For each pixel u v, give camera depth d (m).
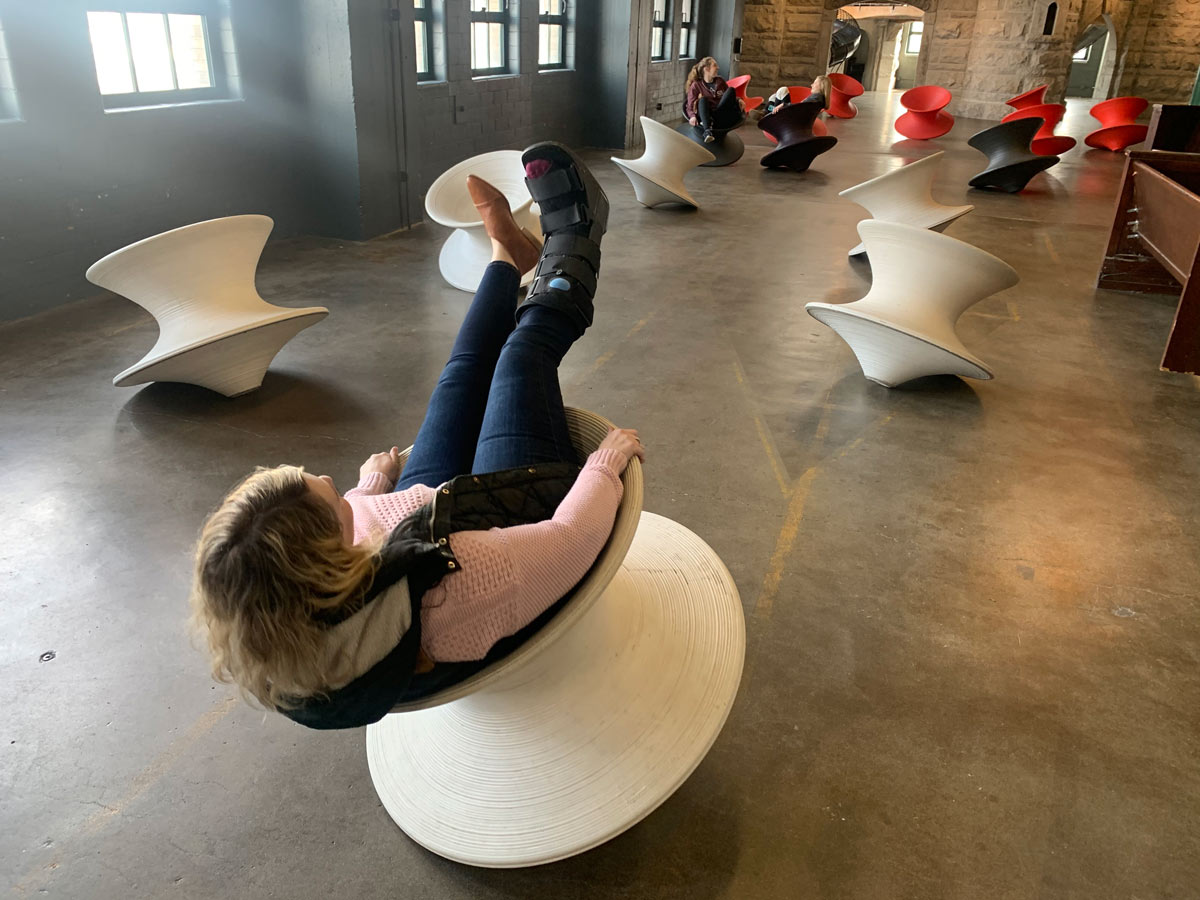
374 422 3.08
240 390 3.23
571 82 10.04
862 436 3.05
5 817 1.51
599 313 4.41
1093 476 2.79
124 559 2.24
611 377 3.56
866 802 1.57
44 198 4.23
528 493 1.21
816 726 1.74
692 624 1.54
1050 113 10.99
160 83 5.00
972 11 15.10
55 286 4.36
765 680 1.86
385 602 0.95
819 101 8.97
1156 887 1.41
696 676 1.46
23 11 3.97
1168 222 4.12
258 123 5.52
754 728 1.73
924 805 1.56
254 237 3.21
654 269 5.34
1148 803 1.57
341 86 5.55
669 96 12.28
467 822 1.38
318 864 1.44
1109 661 1.94
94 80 4.39
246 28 5.29
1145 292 4.98
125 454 2.79
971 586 2.21
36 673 1.84
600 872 1.43
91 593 2.10
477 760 1.42
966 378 3.61
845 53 21.03
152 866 1.42
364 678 0.96
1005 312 4.57
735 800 1.56
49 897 1.37
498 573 1.04
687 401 3.33
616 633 1.44
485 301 1.72
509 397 1.40
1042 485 2.73
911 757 1.67
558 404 1.46
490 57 8.29
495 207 1.89
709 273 5.28
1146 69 17.53
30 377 3.42
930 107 11.94
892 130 13.27
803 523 2.48
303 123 5.75
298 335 3.96
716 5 13.34
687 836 1.49
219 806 1.54
